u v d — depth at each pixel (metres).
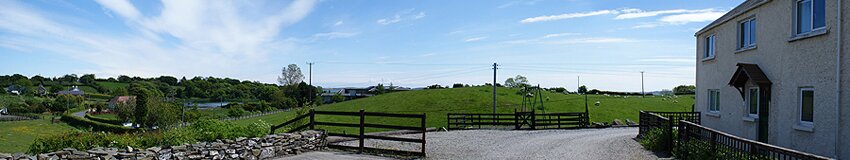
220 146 11.45
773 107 12.66
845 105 10.01
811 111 11.23
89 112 79.69
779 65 12.34
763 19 13.19
